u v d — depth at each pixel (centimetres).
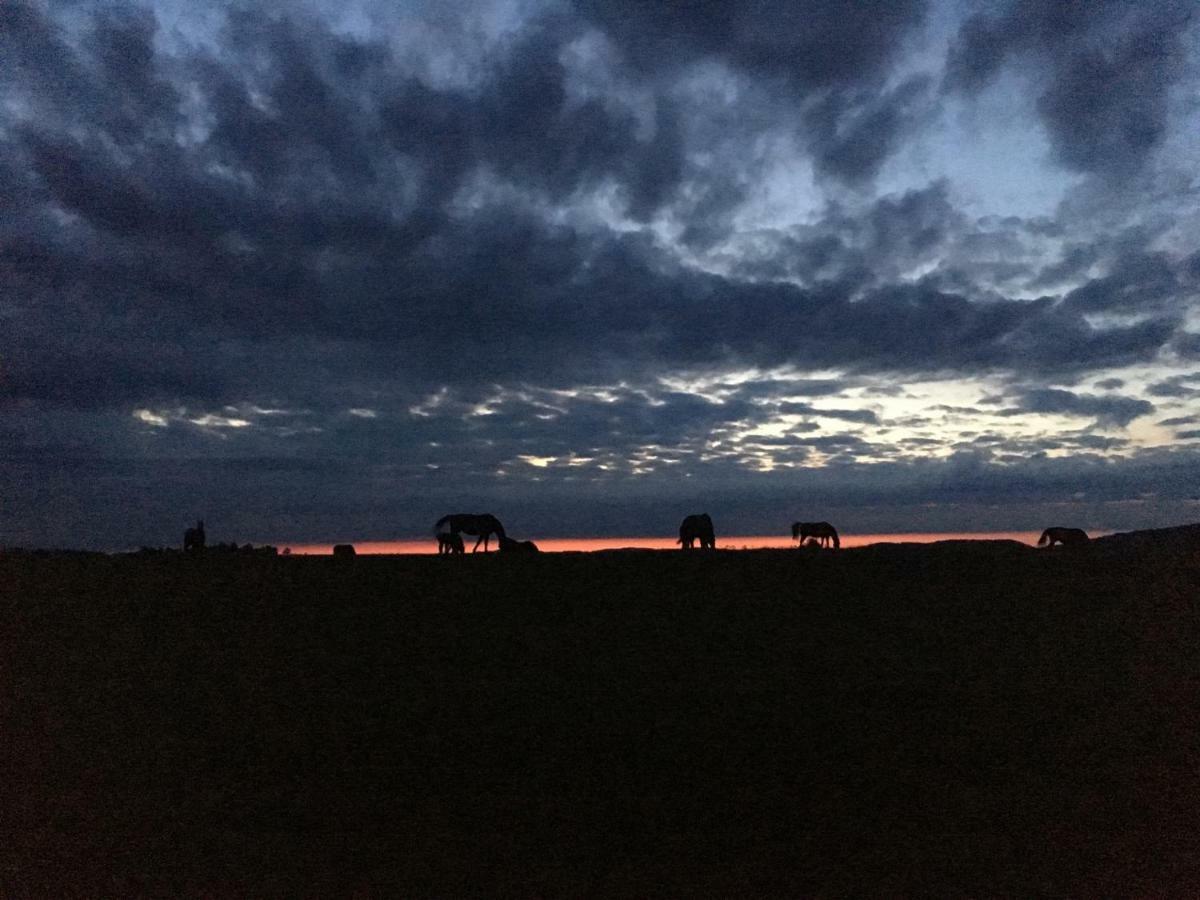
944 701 1145
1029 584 1747
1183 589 1662
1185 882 713
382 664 1305
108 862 767
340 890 717
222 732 1062
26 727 1086
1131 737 1029
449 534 2430
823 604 1622
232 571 1927
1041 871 738
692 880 729
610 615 1555
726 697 1156
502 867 752
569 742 1017
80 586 1764
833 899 698
